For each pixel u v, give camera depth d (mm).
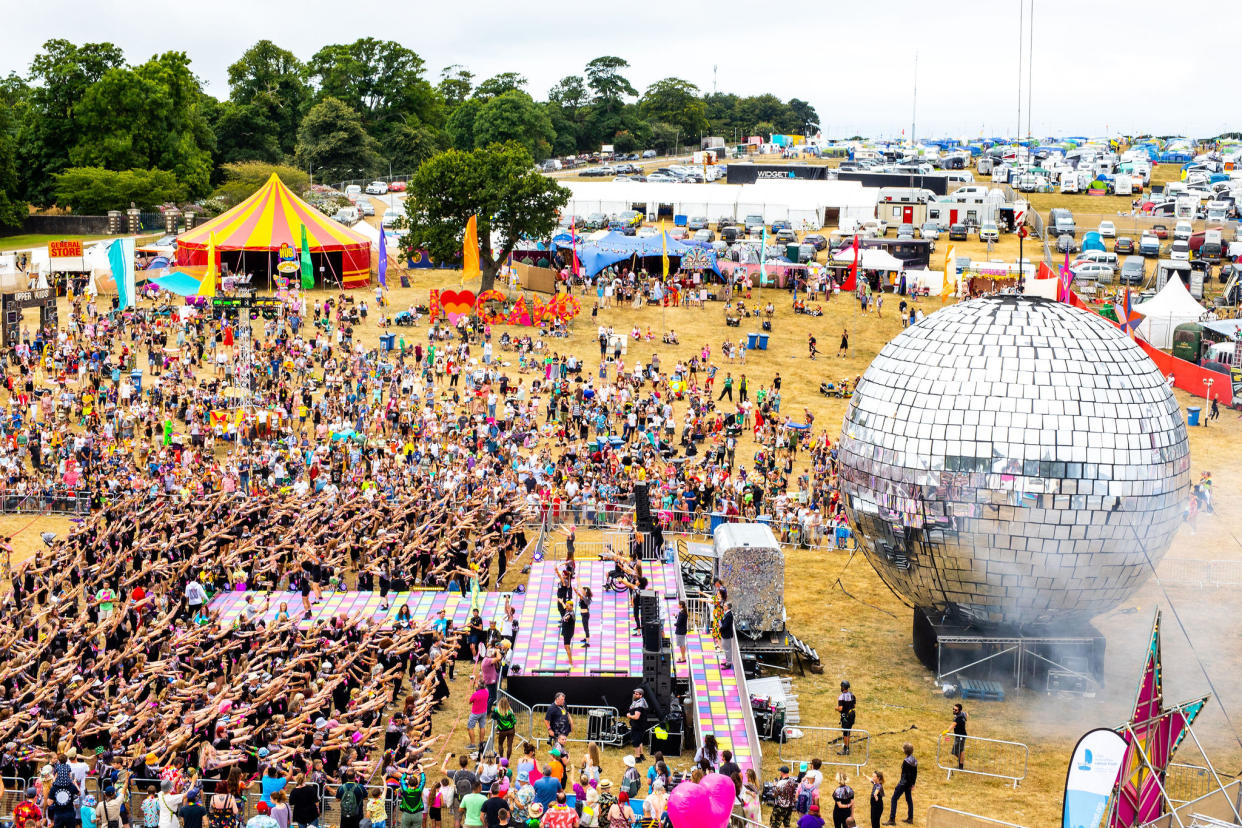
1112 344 35969
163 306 84875
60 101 144125
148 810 27297
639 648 38438
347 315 86812
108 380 70625
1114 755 24453
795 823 29266
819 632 42469
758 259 108812
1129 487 34094
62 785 27266
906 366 37125
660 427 67375
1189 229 125625
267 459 56344
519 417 66312
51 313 78250
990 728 34750
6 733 30266
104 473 55219
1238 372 74812
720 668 37844
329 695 33000
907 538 36438
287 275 97000
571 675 36062
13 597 41031
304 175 147000
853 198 133625
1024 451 34344
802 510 53312
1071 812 24703
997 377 35312
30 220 134250
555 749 30266
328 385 69688
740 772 28828
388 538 46562
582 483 57125
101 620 40219
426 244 95500
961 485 34875
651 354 84500
